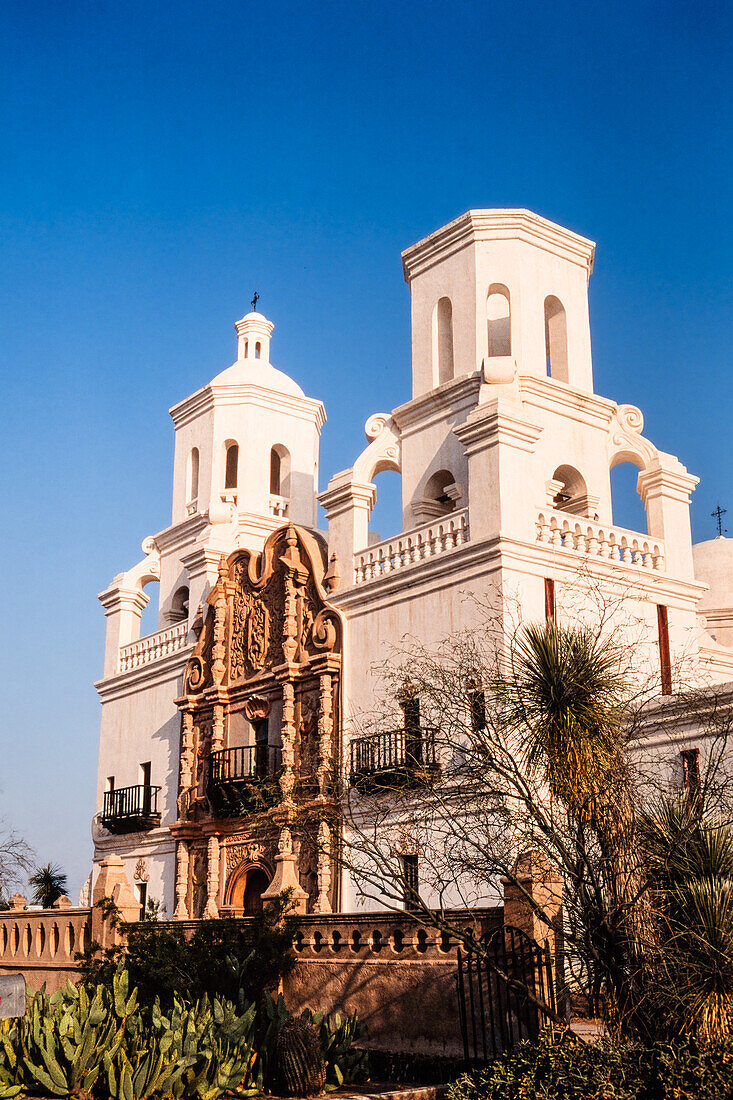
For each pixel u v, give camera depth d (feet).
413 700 64.54
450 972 58.39
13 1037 55.36
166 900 110.22
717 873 48.73
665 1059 43.68
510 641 77.15
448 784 75.51
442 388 98.94
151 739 119.03
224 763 102.78
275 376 131.44
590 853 52.37
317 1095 54.49
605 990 49.37
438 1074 56.54
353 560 96.78
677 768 68.33
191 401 131.13
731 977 45.88
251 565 107.34
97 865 122.93
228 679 107.76
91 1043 52.75
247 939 69.67
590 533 89.51
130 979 71.41
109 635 131.44
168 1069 52.13
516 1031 53.57
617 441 103.65
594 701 52.54
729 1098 41.29
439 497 100.48
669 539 96.43
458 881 77.82
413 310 108.47
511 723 54.34
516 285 102.53
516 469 85.35
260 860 97.66
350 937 64.75
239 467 125.59
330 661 94.02
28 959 89.40
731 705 67.00
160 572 130.11
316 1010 64.75
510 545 82.69
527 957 53.57
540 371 102.17
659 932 49.60
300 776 90.02
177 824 107.14
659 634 92.53
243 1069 54.44
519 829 54.65
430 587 87.81
